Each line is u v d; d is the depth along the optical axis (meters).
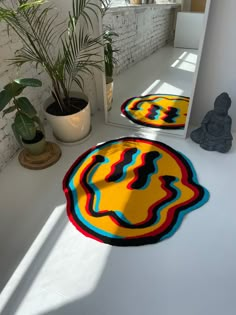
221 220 1.40
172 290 1.14
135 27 1.81
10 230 1.41
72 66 1.78
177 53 1.83
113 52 1.94
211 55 1.68
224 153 1.83
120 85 2.15
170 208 1.47
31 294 1.16
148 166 1.76
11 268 1.25
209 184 1.60
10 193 1.63
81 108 1.94
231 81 1.75
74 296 1.14
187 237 1.33
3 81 1.64
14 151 1.92
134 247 1.30
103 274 1.21
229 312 1.07
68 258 1.28
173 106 2.08
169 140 1.98
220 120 1.72
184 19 1.68
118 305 1.11
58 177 1.73
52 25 1.90
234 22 1.49
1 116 1.71
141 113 2.18
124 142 1.99
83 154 1.91
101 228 1.39
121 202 1.53
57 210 1.51
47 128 2.20
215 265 1.22
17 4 1.62
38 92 2.06
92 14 1.74
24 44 1.74
